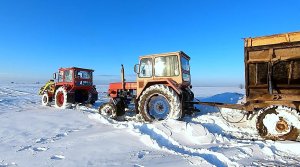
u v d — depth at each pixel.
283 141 5.21
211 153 4.37
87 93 13.26
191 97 8.91
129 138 5.34
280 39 5.61
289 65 5.59
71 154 4.44
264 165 3.88
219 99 12.12
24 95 21.83
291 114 5.34
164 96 7.55
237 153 4.35
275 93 5.82
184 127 5.81
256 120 5.70
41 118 8.30
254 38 5.89
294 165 3.89
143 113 7.82
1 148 4.89
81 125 7.05
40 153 4.54
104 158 4.21
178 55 8.05
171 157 4.19
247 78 6.04
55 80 12.96
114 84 9.43
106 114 8.84
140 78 8.44
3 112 10.05
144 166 3.78
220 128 6.69
